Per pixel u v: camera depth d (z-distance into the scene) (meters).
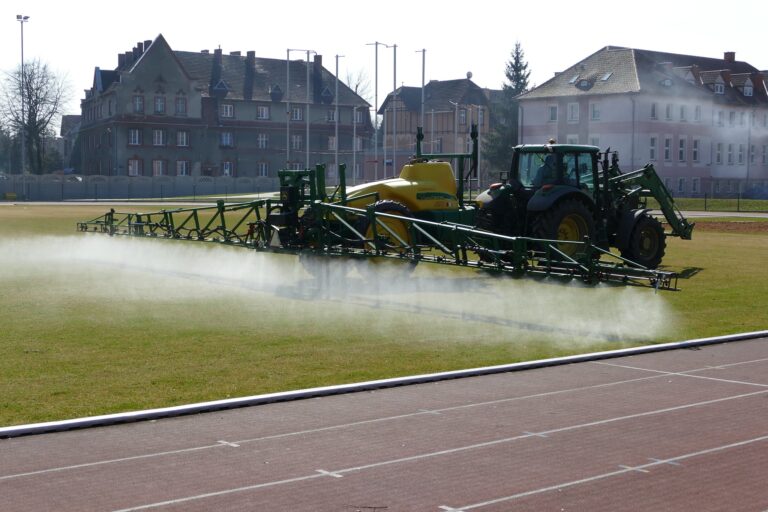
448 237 19.08
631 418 9.09
